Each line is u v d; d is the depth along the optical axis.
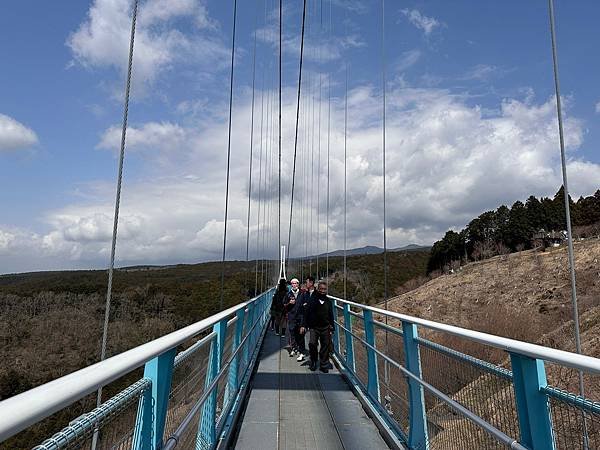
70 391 1.00
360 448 3.89
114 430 1.42
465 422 2.49
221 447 3.55
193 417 2.44
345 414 4.88
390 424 4.15
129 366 1.36
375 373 5.14
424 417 3.22
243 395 5.30
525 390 1.73
